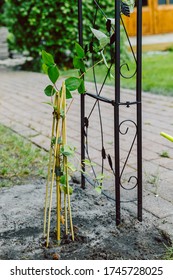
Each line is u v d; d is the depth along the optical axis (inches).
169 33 465.4
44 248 96.7
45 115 212.4
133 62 337.4
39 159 147.7
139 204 105.4
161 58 368.5
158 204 114.4
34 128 188.2
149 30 456.8
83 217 109.0
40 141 168.2
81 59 99.5
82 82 96.7
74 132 180.4
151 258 92.4
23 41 346.6
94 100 237.0
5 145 162.9
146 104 224.4
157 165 142.6
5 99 252.4
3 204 117.1
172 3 467.2
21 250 96.4
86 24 324.8
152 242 98.0
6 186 128.3
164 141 166.4
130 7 98.3
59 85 278.4
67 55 339.6
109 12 325.1
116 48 95.6
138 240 98.7
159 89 251.6
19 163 143.8
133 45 384.5
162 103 225.3
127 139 168.6
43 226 105.4
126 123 190.7
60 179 95.0
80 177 132.3
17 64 391.5
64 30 331.6
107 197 113.8
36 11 324.5
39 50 339.6
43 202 117.7
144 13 451.5
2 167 140.3
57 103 91.8
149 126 186.7
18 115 213.8
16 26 346.0
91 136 173.6
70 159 145.5
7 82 306.7
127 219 107.3
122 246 96.7
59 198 96.7
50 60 92.1
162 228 102.3
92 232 102.1
